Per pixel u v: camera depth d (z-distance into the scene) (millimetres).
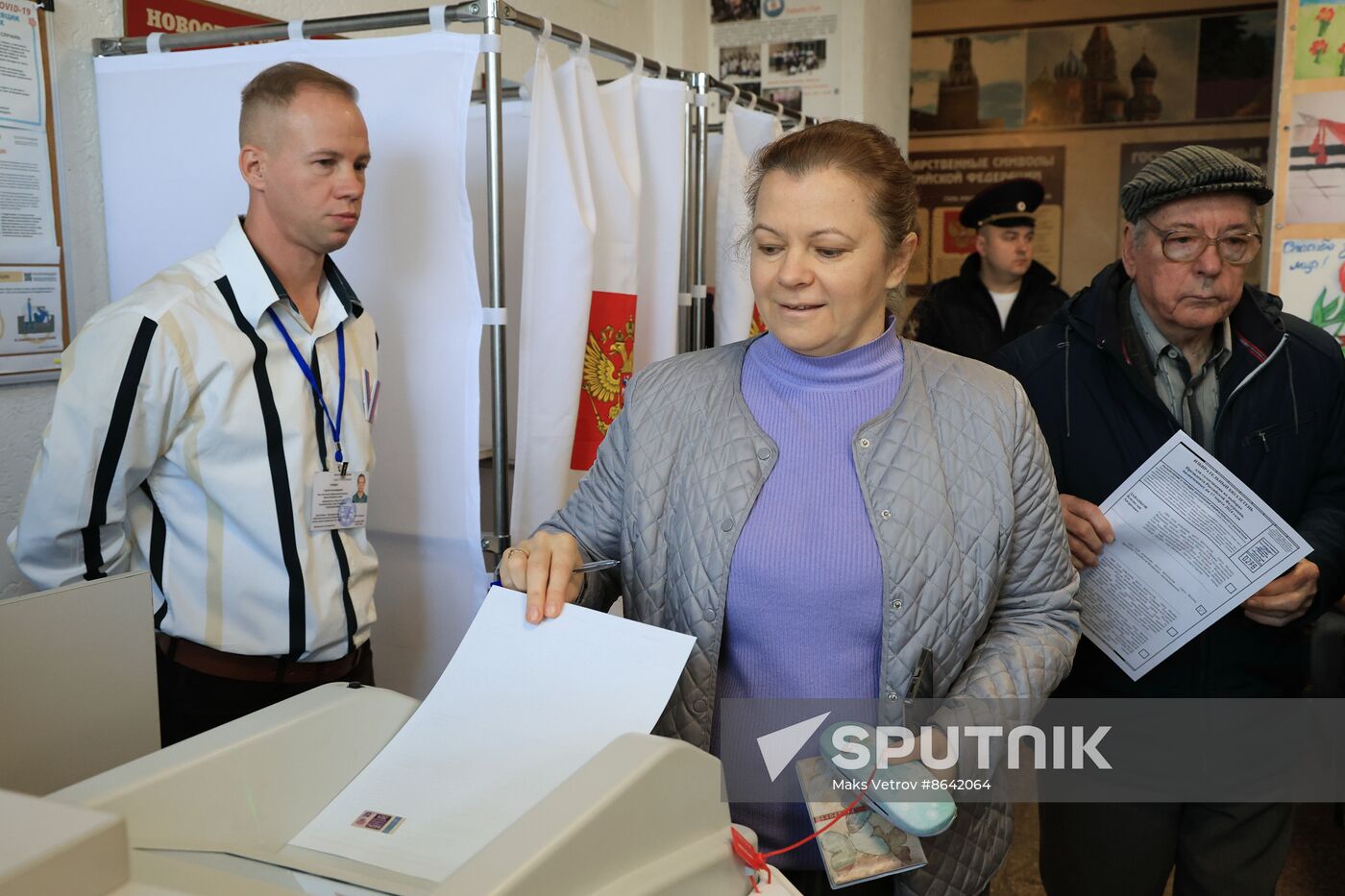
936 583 1119
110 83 2061
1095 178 6199
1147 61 6031
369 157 1671
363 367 1762
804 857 1143
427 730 942
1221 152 1486
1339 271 2508
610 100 2225
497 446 1918
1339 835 2807
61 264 2039
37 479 1499
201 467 1564
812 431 1174
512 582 1057
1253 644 1613
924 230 6516
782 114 3076
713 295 2977
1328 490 1648
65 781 903
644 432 1250
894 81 4676
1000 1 6211
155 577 1602
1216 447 1591
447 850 831
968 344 3666
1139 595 1539
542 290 1967
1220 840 1628
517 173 2436
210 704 1615
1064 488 1662
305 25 1902
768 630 1150
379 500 1998
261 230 1631
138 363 1477
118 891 577
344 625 1694
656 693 886
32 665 872
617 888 720
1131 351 1608
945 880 1133
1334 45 2445
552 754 882
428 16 1818
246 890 714
